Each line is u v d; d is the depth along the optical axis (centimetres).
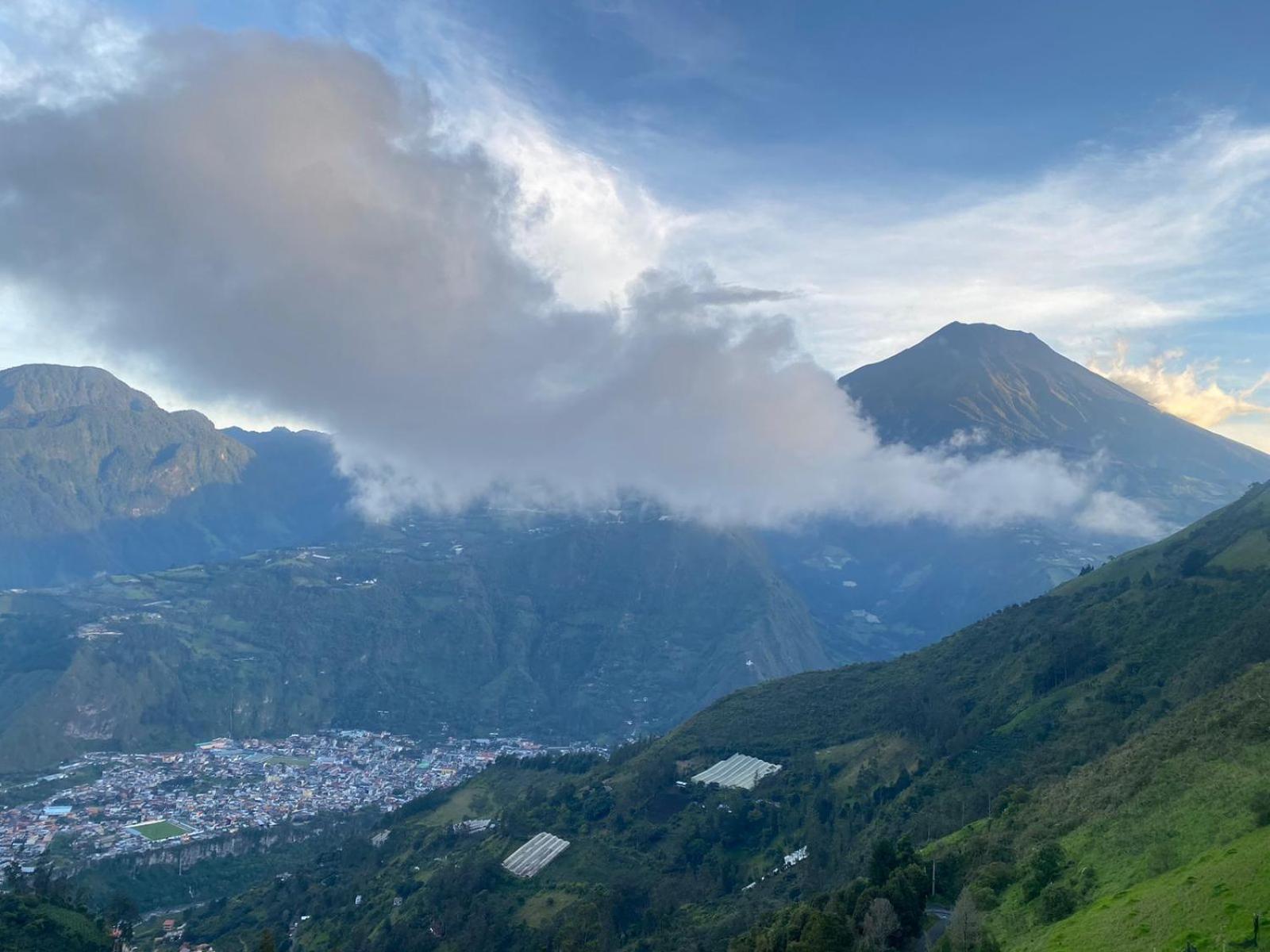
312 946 18950
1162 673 18050
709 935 14188
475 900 17700
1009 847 11550
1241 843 8169
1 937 15400
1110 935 7669
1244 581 19925
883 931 10200
